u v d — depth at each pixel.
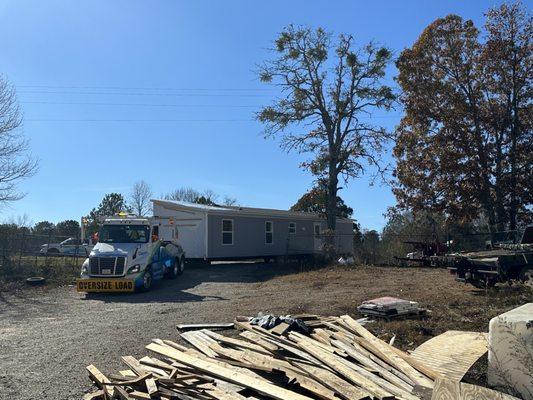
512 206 27.91
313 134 34.94
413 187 30.08
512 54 27.69
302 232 34.31
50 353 8.72
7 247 22.86
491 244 17.55
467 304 11.38
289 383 5.78
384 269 22.80
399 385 5.72
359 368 6.13
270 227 31.61
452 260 14.96
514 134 27.56
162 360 7.48
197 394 5.66
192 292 17.28
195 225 27.28
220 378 6.02
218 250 27.66
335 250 28.86
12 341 9.70
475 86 28.98
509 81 27.88
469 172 28.08
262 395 5.54
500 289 13.07
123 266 16.97
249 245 29.78
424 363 6.46
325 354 6.59
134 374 6.78
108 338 9.81
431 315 10.27
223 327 9.75
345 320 8.59
